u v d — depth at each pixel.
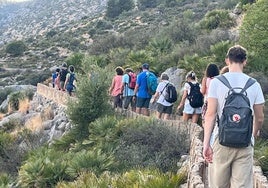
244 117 5.15
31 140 20.22
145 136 13.47
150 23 76.75
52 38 92.06
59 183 12.05
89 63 19.33
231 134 5.13
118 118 16.25
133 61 28.31
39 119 25.91
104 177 11.04
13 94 36.88
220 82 5.40
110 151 13.54
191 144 11.85
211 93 5.41
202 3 74.06
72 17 181.62
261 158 10.24
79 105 17.42
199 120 13.38
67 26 105.75
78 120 17.33
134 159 12.59
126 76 17.27
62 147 17.05
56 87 27.23
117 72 17.86
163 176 9.45
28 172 13.71
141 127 13.84
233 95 5.29
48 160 13.94
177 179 9.16
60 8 195.88
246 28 22.20
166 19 74.06
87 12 181.88
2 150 19.12
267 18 21.44
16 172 17.44
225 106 5.25
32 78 62.94
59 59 77.31
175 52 28.20
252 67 20.72
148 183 9.09
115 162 12.70
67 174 13.33
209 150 5.39
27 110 31.45
